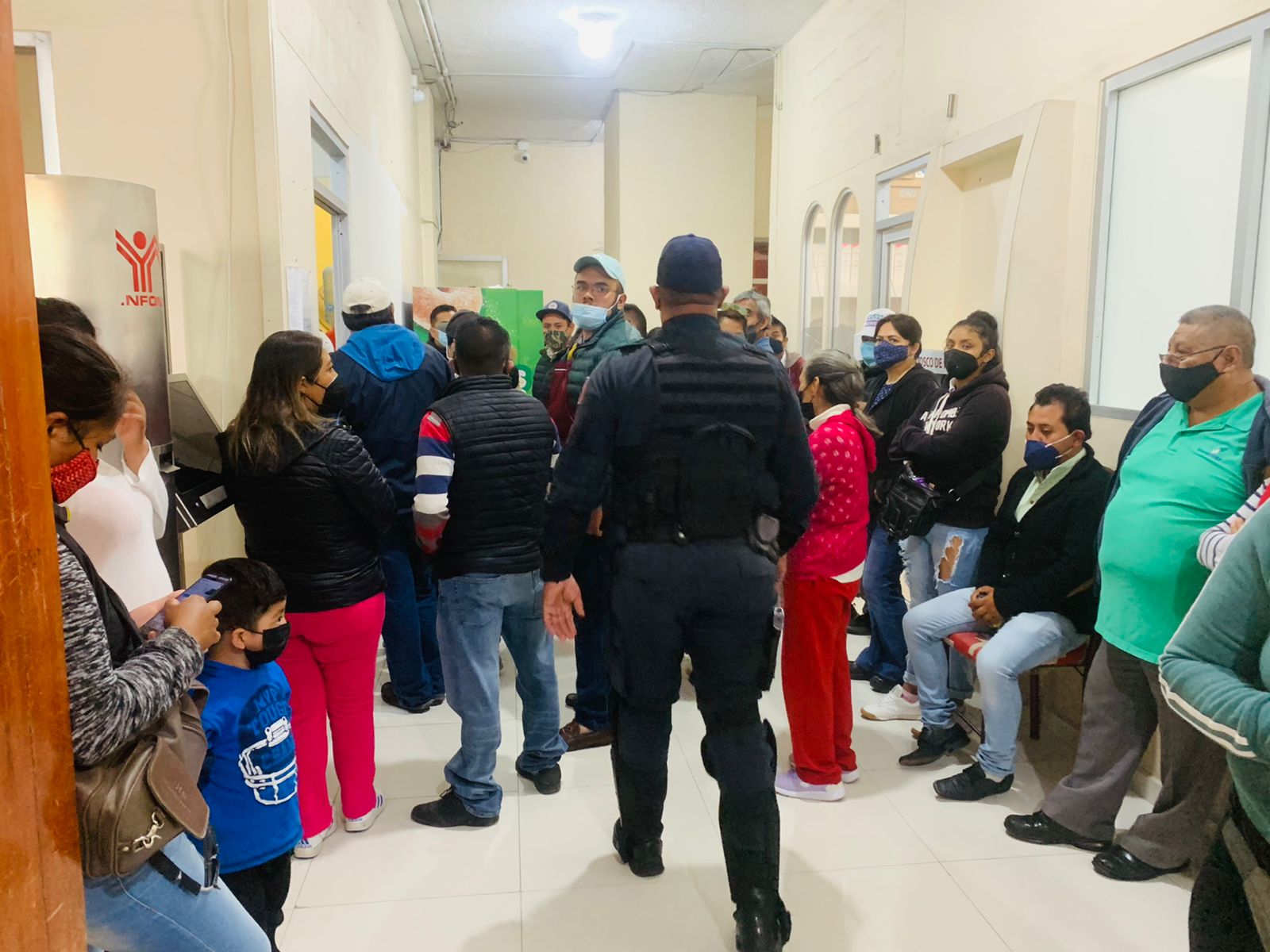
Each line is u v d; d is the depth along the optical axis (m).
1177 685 1.19
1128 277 2.71
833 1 5.25
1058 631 2.41
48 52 2.62
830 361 2.39
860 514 2.34
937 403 2.96
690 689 3.22
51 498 0.91
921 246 3.86
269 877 1.55
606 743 2.79
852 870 2.12
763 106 8.28
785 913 1.77
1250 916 1.22
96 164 2.67
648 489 1.74
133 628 1.15
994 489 2.82
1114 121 2.75
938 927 1.92
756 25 5.88
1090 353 2.85
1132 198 2.69
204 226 2.73
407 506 2.86
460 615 2.20
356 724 2.22
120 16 2.63
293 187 2.96
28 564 0.87
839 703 2.48
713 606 1.75
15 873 0.85
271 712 1.48
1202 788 2.02
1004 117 3.32
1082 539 2.38
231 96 2.68
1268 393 1.82
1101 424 2.78
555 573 1.87
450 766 2.33
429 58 7.02
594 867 2.14
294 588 2.03
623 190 7.75
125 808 1.00
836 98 5.21
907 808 2.41
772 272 6.58
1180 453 1.97
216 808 1.42
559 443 2.94
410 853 2.20
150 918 1.10
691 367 1.71
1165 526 1.95
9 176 0.85
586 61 7.04
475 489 2.14
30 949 0.88
